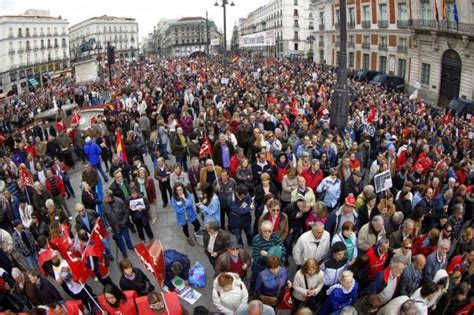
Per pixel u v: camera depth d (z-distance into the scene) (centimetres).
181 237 858
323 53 5259
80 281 607
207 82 2703
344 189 845
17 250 728
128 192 846
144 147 1308
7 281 640
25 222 773
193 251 804
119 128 1248
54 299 582
